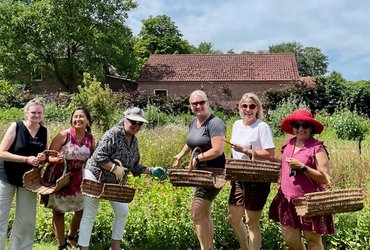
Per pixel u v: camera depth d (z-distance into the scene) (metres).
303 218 4.04
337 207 3.85
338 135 19.58
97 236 5.60
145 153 10.08
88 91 16.91
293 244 4.23
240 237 4.99
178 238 5.39
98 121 16.45
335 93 25.02
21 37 33.94
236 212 4.88
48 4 33.84
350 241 5.14
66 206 5.08
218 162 4.77
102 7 36.34
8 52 33.72
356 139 18.55
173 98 25.70
